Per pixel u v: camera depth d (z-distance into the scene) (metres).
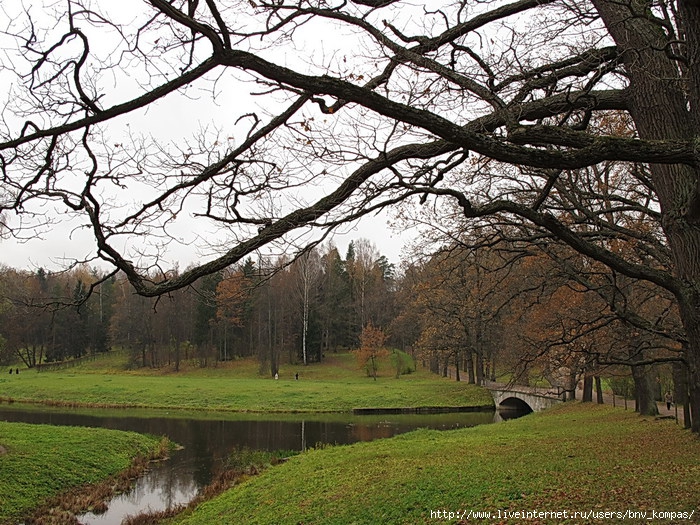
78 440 22.89
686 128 6.15
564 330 14.00
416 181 7.06
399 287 61.72
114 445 23.38
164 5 4.42
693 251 6.01
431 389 46.09
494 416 37.47
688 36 5.61
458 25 6.89
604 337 16.69
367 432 30.50
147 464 22.42
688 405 17.27
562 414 28.08
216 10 4.39
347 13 5.88
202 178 6.25
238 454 24.33
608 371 18.86
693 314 5.93
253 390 46.47
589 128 10.71
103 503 16.98
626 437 16.81
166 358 68.75
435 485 11.85
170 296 5.73
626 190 12.88
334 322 69.88
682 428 17.33
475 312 30.11
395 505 10.98
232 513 13.93
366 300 69.75
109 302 65.88
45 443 21.66
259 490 15.46
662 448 13.82
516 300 19.22
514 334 23.11
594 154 4.68
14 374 58.47
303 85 4.66
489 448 17.12
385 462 16.16
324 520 11.26
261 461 22.36
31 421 32.44
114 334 69.00
